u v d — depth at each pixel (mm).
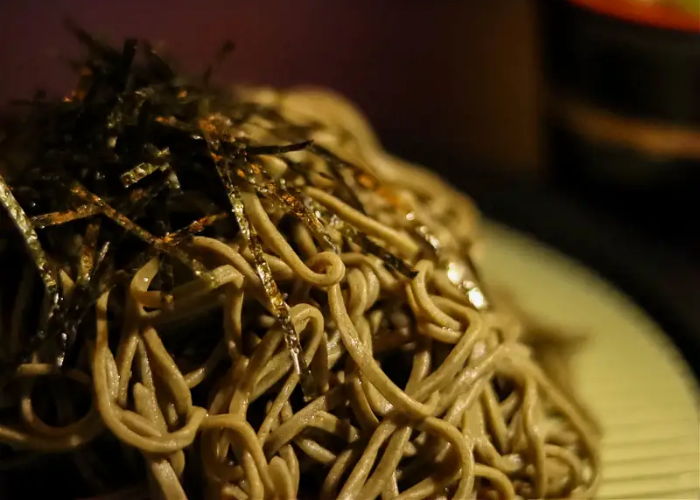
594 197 288
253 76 333
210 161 183
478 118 338
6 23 299
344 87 344
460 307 189
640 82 258
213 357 178
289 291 181
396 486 178
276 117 209
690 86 255
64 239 180
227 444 173
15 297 181
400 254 194
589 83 268
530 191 275
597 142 274
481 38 346
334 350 180
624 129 267
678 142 264
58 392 178
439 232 211
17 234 183
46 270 170
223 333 180
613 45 257
